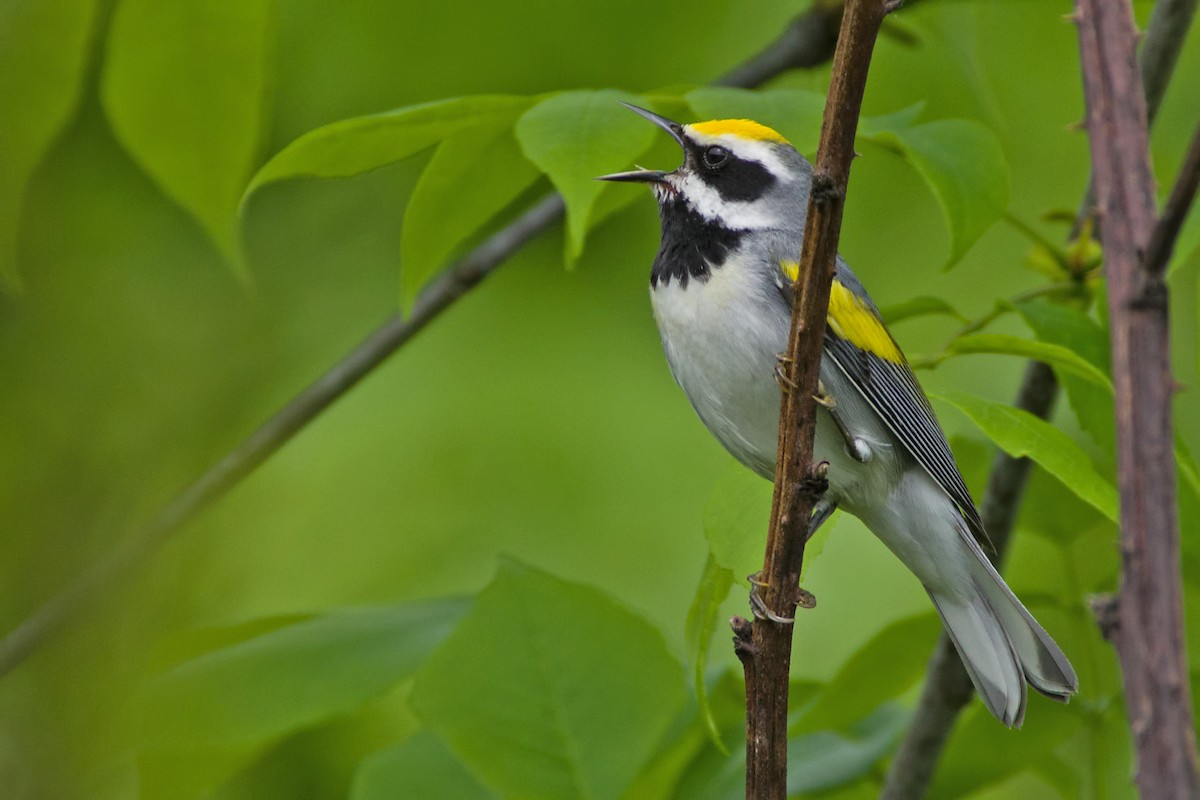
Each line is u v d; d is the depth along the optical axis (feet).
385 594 38.14
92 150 40.40
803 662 38.50
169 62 25.99
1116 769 28.09
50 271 41.24
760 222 26.84
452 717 24.67
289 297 42.24
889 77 37.60
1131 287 16.08
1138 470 15.19
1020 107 35.96
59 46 25.68
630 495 38.70
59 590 40.42
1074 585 28.25
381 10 37.45
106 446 41.27
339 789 35.14
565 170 19.56
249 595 38.75
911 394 26.08
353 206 42.39
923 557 26.43
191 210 27.09
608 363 40.04
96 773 37.14
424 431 39.65
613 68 38.70
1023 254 40.37
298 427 31.01
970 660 25.54
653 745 24.56
